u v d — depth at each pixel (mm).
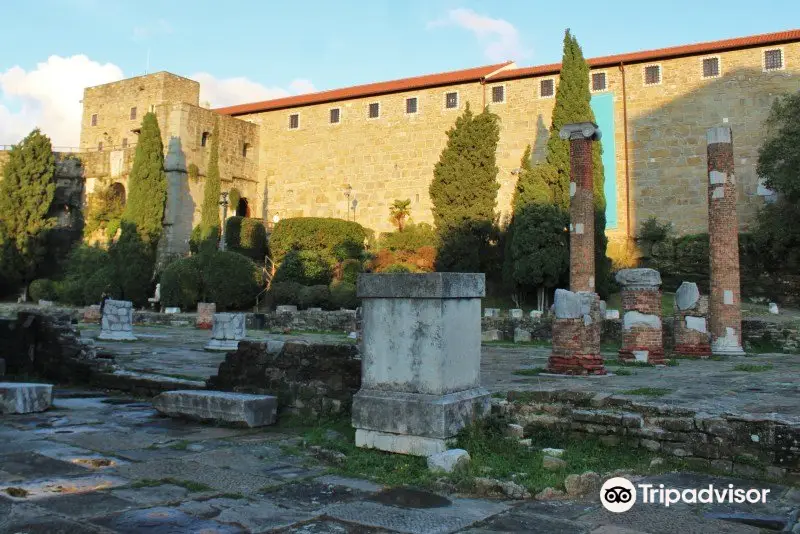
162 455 7168
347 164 56719
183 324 38094
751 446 6727
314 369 9266
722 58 44375
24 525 4867
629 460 7113
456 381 7324
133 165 52250
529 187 38438
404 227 50312
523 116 49938
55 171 58188
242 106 63562
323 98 57812
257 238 52031
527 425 8242
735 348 22594
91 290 48500
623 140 46781
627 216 46125
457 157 43219
